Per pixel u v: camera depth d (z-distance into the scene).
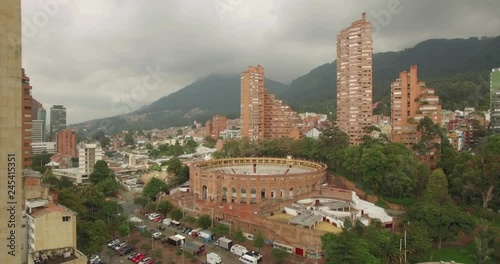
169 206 142.12
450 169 146.12
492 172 118.44
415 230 98.94
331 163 177.38
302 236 103.62
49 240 80.56
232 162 194.75
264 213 123.44
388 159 137.12
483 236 99.69
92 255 102.44
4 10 26.03
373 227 99.44
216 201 149.75
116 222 122.19
